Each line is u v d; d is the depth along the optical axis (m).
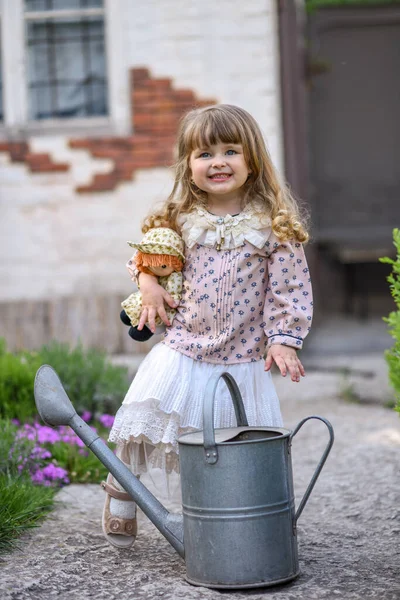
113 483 3.29
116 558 3.24
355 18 11.39
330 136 11.52
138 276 3.36
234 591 2.87
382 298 12.29
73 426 3.15
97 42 8.74
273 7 8.41
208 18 8.44
